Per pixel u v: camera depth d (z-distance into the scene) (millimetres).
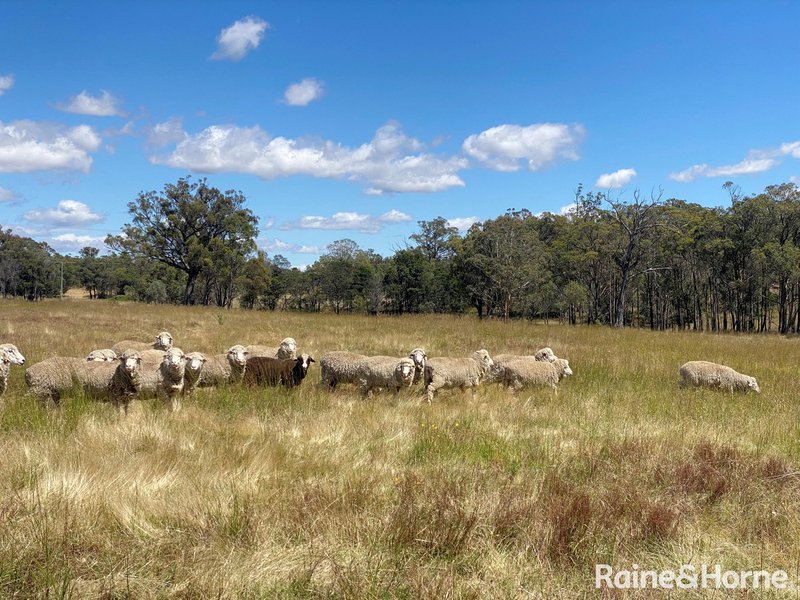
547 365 11898
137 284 85188
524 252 55406
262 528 4652
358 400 9953
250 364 11133
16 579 3768
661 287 65688
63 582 3758
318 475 6098
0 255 87312
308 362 11523
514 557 4531
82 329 20797
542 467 6629
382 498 5473
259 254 72562
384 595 3914
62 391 8805
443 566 4324
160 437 6918
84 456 5898
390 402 9930
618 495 5617
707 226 54562
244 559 4234
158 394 9164
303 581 3965
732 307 57281
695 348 21562
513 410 9477
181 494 5207
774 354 20438
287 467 6238
